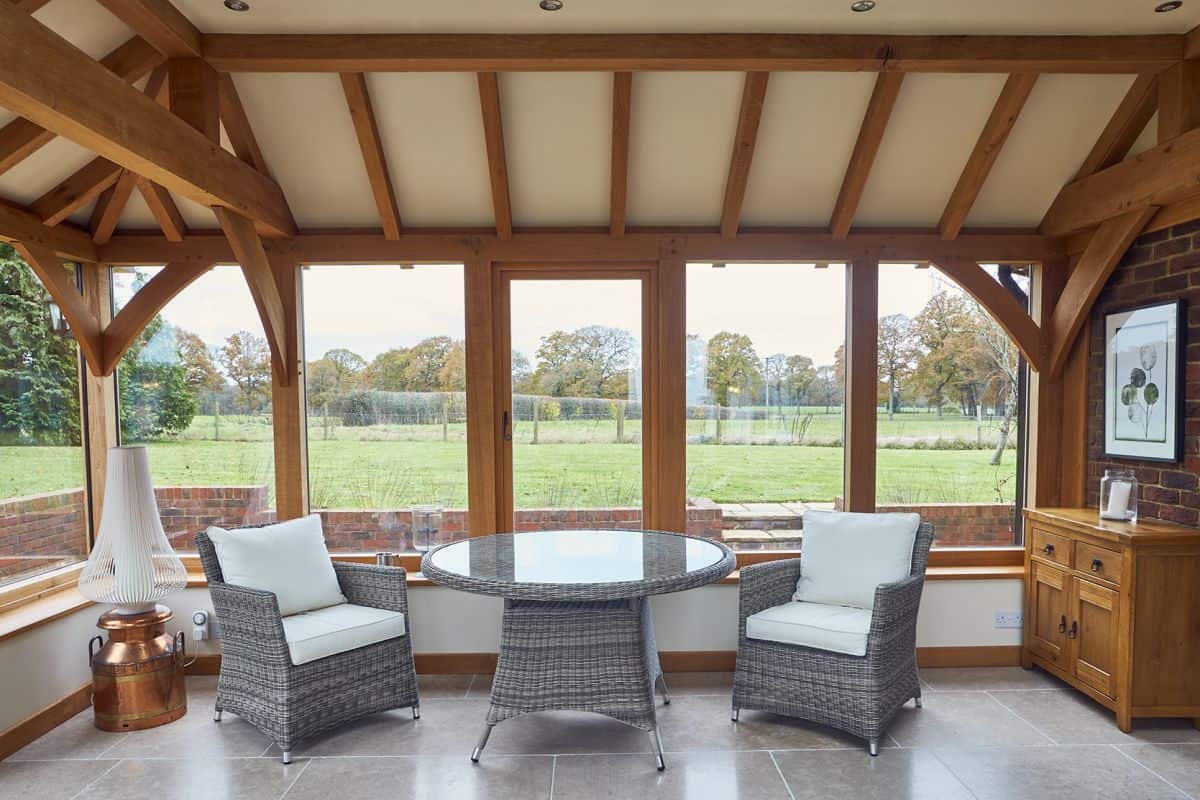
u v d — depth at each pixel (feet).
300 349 13.26
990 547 13.58
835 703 9.78
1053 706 11.07
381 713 10.98
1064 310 12.76
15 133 9.47
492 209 12.92
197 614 12.42
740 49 9.54
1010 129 11.17
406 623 10.78
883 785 8.79
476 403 13.12
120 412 13.50
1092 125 11.63
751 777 9.00
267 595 9.52
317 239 12.92
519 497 13.51
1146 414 11.42
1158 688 10.10
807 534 11.46
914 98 11.26
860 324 13.15
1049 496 13.34
